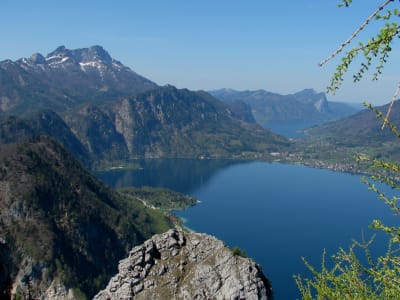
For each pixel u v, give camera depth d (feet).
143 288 372.58
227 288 367.86
